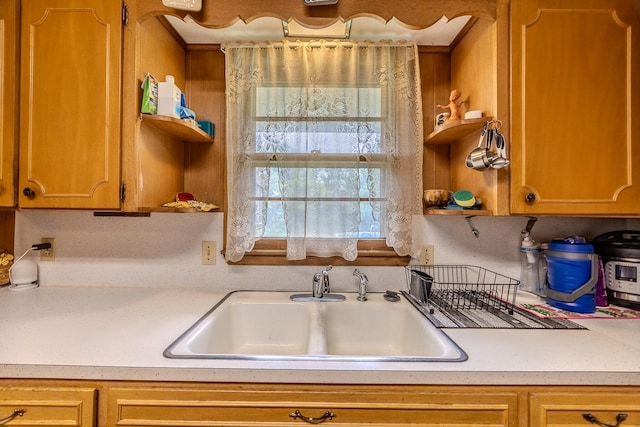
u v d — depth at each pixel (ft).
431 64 4.83
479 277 4.71
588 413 2.44
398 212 4.42
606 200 3.55
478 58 4.00
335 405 2.46
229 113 4.43
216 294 4.41
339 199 4.44
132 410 2.47
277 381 2.47
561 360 2.53
